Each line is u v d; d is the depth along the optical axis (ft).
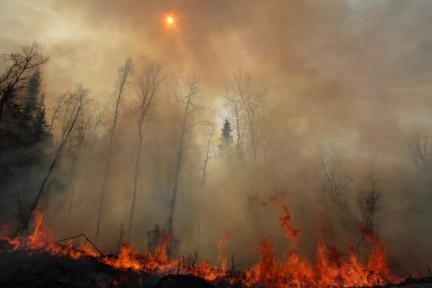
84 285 36.14
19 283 32.76
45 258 40.68
